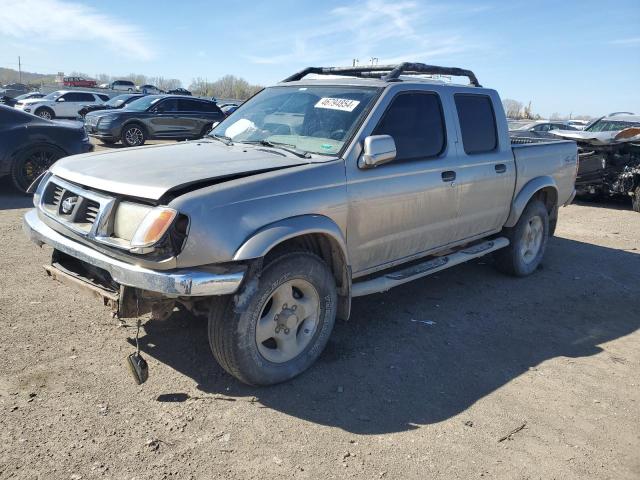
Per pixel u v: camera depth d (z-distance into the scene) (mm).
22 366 3521
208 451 2855
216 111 20266
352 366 3869
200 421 3102
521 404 3531
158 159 3701
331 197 3662
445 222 4789
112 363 3660
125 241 3145
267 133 4391
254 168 3479
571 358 4250
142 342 3984
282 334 3543
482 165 5098
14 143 8906
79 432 2922
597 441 3189
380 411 3338
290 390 3502
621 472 2932
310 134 4156
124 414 3113
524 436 3188
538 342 4508
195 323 4340
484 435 3168
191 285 2959
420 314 4914
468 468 2873
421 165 4410
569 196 6777
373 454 2930
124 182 3225
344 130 4023
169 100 19000
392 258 4410
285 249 3451
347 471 2783
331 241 3709
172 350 3895
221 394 3396
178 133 19219
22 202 8594
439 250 4941
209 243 3027
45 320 4207
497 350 4301
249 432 3037
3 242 6156
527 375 3924
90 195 3354
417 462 2891
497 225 5613
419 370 3885
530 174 5852
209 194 3100
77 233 3354
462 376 3846
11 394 3209
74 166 3736
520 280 6113
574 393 3715
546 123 22578
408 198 4273
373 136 3838
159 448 2848
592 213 10695
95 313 4391
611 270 6734
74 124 9867
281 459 2836
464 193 4887
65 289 4840
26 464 2652
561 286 5992
